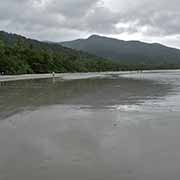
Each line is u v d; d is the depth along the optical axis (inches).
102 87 1531.7
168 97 1062.4
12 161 346.9
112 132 494.3
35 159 354.3
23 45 4227.4
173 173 309.4
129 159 354.3
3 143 424.2
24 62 3575.3
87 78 2696.9
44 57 3996.1
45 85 1680.6
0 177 299.6
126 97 1058.1
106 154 373.4
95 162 343.3
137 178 295.9
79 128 526.0
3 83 1872.5
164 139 447.5
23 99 982.4
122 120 606.5
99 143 424.2
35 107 800.3
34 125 551.5
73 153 377.7
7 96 1075.3
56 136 466.0
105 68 5910.4
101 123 572.4
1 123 569.3
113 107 805.2
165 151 386.3
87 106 823.1
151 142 429.7
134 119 617.9
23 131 499.5
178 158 357.7
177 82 2054.6
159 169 320.8
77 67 4845.0
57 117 640.4
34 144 419.8
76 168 324.2
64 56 5147.6
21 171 315.6
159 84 1823.3
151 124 562.6
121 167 327.3
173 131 500.1
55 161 346.6
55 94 1152.8
